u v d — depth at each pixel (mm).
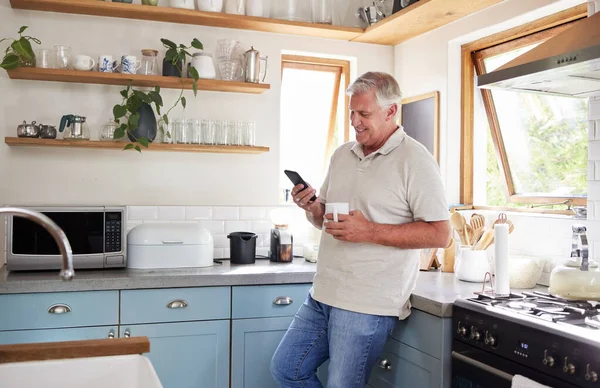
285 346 2918
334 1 4238
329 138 4559
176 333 3236
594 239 2889
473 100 3891
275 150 4125
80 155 3752
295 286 3439
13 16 3641
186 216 3908
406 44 4285
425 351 2748
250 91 3963
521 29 3436
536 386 2125
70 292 3086
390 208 2672
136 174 3852
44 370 1698
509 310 2420
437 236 2586
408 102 4234
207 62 3764
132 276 3188
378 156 2721
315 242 4156
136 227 3498
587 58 2244
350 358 2676
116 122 3594
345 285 2699
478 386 2453
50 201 3705
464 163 3879
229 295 3324
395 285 2686
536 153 3535
